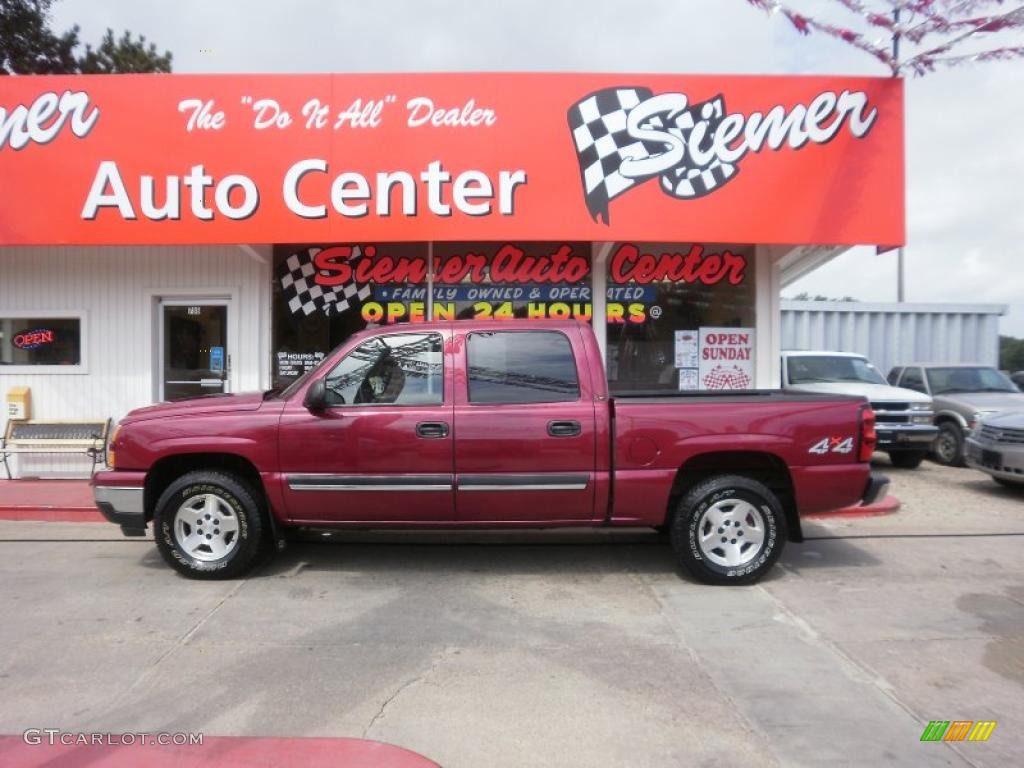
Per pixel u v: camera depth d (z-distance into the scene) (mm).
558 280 9156
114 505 5535
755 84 8164
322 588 5445
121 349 9273
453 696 3721
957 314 16828
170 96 8188
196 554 5594
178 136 8180
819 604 5129
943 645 4406
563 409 5418
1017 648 4359
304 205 8164
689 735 3342
